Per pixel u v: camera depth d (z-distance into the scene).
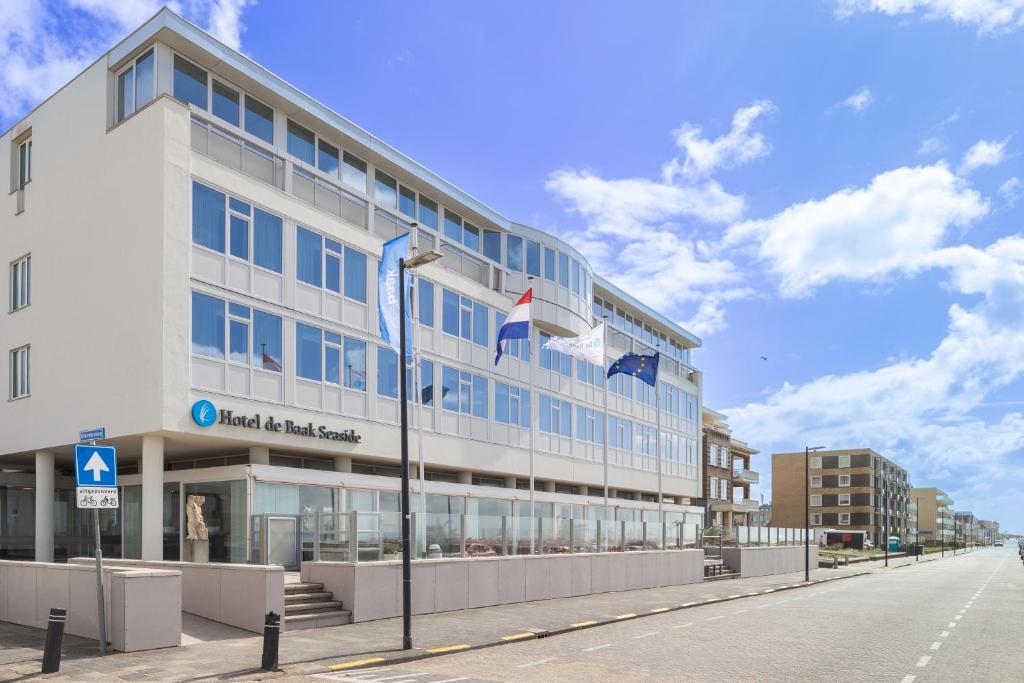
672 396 57.09
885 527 133.12
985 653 15.71
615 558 29.73
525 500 37.88
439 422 32.31
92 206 24.88
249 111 26.23
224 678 12.10
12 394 27.56
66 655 13.51
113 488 13.34
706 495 63.38
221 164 24.06
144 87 24.14
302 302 26.34
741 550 43.06
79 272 25.09
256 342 24.66
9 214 28.52
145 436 22.70
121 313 23.36
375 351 29.14
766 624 20.66
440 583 20.98
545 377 40.44
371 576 18.94
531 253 39.03
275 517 23.88
